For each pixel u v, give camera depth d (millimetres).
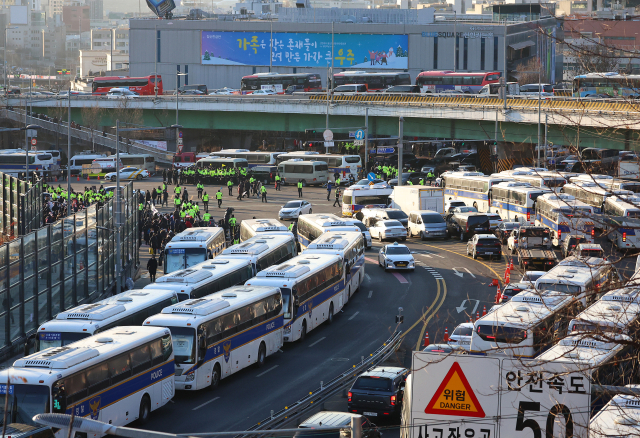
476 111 194750
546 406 27953
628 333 30531
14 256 68688
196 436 25312
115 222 99250
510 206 144625
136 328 58625
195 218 146875
